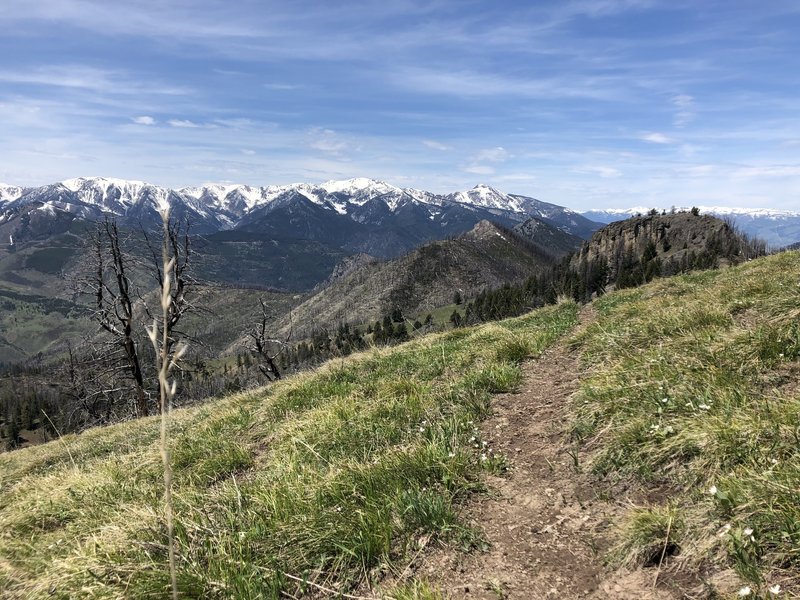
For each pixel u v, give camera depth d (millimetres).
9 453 22328
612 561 3771
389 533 4305
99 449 14211
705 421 4656
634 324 9234
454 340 15062
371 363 13305
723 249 134875
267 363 34312
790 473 3664
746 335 6254
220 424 10211
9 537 6484
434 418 7133
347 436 7008
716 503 3736
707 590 3229
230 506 5352
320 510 4805
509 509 4754
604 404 6031
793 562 3129
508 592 3676
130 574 4156
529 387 8141
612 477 4859
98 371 27078
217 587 3916
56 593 4355
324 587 3969
